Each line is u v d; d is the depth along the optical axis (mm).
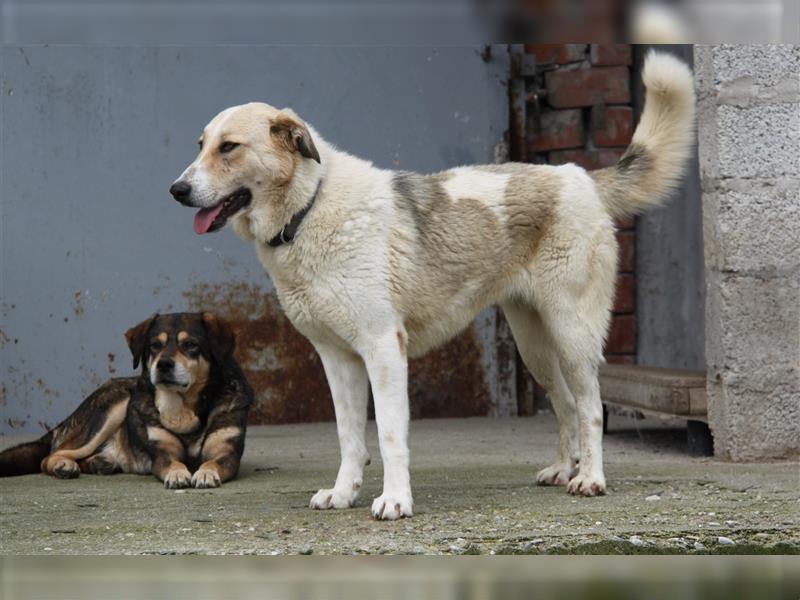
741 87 8945
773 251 9008
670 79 7766
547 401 12688
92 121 11516
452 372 12180
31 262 11398
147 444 8805
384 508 6586
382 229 6906
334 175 6973
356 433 7203
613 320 12562
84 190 11500
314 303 6895
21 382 11359
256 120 6781
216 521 6734
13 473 9172
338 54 11953
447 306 7254
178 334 8641
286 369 11828
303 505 7266
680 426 11445
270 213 6824
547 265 7438
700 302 11570
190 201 6641
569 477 7809
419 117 12156
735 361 8977
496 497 7367
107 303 11531
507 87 12383
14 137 11359
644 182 7812
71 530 6562
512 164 7707
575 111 12547
